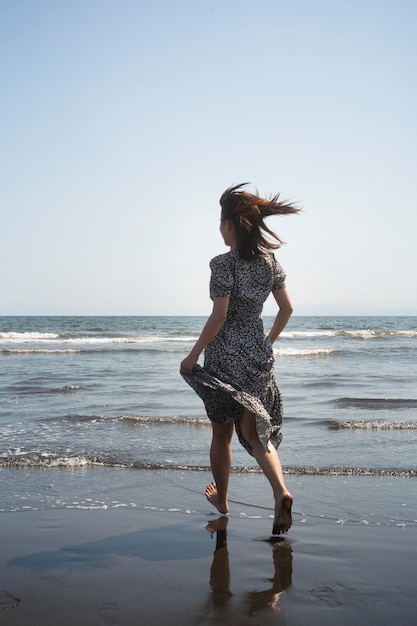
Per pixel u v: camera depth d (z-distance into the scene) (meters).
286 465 4.75
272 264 3.26
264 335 3.25
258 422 3.10
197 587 2.54
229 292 3.14
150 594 2.47
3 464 4.77
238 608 2.34
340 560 2.85
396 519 3.49
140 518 3.52
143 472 4.59
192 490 4.11
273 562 2.83
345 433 6.09
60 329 44.84
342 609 2.32
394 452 5.22
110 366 14.24
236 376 3.15
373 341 28.58
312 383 10.60
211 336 3.15
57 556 2.90
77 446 5.43
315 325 57.69
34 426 6.41
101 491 4.07
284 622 2.22
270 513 3.62
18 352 19.28
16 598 2.43
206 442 5.62
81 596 2.45
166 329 45.50
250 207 3.18
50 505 3.75
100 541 3.12
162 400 8.45
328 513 3.60
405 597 2.43
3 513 3.59
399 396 8.89
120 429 6.25
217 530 3.31
